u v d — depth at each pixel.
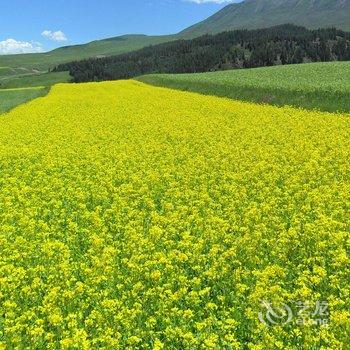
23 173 19.50
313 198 14.74
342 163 19.47
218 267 10.60
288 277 10.31
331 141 23.48
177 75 85.44
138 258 11.01
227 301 9.48
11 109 49.56
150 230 12.54
